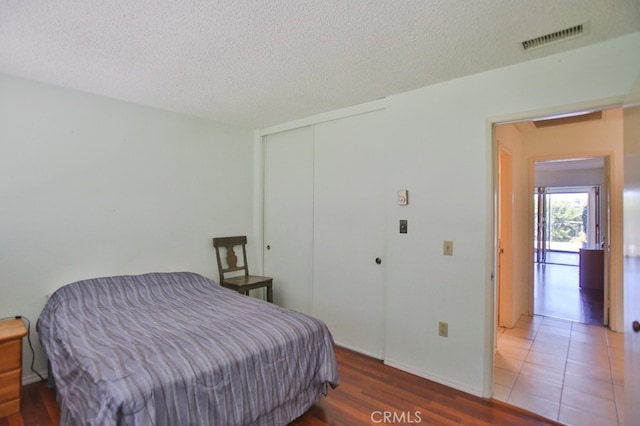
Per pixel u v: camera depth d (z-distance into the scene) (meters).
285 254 3.96
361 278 3.24
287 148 3.92
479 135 2.49
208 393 1.63
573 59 2.14
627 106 1.77
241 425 1.74
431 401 2.41
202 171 3.70
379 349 3.11
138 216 3.21
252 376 1.83
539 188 9.03
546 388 2.59
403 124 2.89
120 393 1.41
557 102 2.19
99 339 1.92
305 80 2.63
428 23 1.84
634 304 1.58
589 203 8.89
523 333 3.74
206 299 2.78
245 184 4.12
